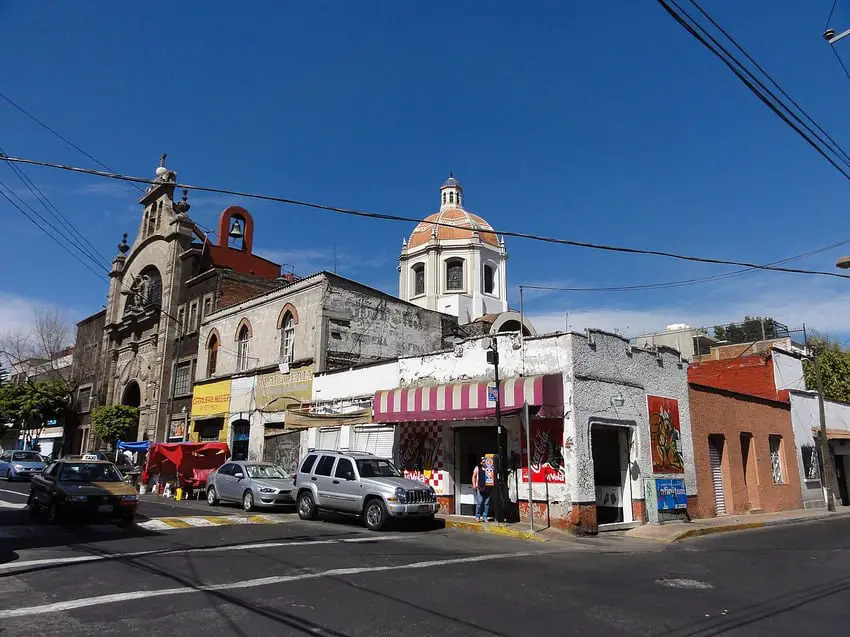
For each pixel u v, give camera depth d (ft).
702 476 68.13
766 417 84.12
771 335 140.77
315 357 81.71
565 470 52.19
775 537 53.52
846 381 126.62
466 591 27.27
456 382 62.80
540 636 20.93
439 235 146.10
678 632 21.76
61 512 48.03
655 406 62.80
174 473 86.33
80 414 151.23
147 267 135.03
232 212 133.39
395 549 39.29
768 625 22.90
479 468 54.70
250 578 28.84
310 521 55.21
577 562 36.76
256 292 115.14
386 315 91.50
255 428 89.86
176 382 116.47
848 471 104.99
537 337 56.75
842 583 31.17
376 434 70.79
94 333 155.53
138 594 25.36
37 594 25.31
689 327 144.87
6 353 155.74
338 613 23.07
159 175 135.85
